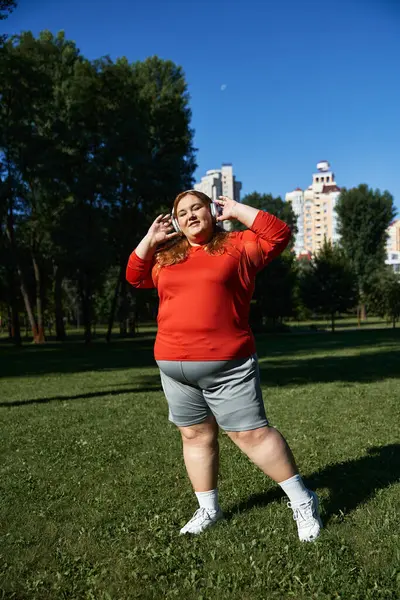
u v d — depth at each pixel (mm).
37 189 36062
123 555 3062
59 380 15211
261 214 3172
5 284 47281
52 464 5152
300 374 13633
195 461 3416
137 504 3945
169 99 40469
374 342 29219
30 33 34562
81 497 4160
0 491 4328
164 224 3355
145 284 3545
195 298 3104
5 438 6449
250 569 2820
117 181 34125
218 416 3178
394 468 4641
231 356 3070
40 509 3898
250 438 3127
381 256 69188
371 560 2871
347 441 5719
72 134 33656
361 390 9820
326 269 46688
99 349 31969
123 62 42062
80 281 38188
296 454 5227
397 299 47625
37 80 32969
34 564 3018
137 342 39219
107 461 5215
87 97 34344
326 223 172375
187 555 3012
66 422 7465
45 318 63031
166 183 35969
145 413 8141
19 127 32031
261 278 51062
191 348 3094
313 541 3084
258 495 4051
